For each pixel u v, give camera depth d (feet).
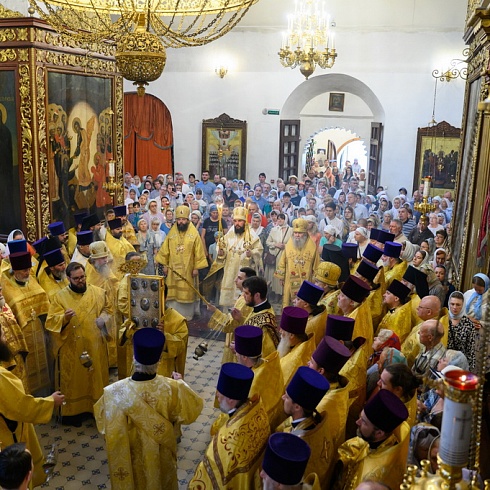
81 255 25.95
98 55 34.53
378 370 15.37
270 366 14.12
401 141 55.42
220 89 57.62
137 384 14.60
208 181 53.67
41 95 30.35
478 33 24.80
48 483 17.66
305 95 59.41
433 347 15.30
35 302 21.27
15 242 23.17
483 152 21.71
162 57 16.93
